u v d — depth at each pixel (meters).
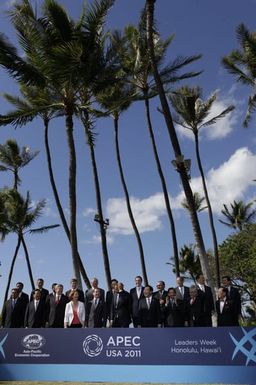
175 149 16.22
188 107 25.84
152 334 9.95
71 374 10.19
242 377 9.30
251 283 35.19
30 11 16.88
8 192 33.31
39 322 11.48
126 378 9.88
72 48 16.48
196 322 10.76
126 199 25.50
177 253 22.23
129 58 22.11
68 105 18.61
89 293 11.57
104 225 22.61
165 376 9.69
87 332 10.32
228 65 26.61
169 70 21.92
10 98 22.84
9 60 17.25
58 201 23.67
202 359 9.58
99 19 17.09
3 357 10.62
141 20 18.45
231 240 37.75
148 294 11.02
